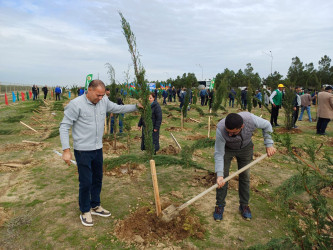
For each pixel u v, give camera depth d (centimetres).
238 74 6019
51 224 337
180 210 343
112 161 468
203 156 670
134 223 328
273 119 1128
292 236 235
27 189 446
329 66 5050
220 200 350
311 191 241
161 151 684
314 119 1414
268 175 538
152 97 581
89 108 311
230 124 278
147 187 464
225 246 299
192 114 1614
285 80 1041
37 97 3133
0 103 2377
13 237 308
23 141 780
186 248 292
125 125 656
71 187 457
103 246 293
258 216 370
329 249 217
